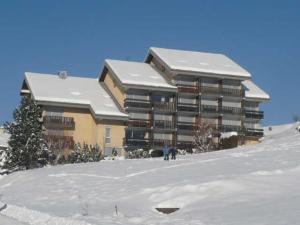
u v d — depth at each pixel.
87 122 66.38
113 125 66.00
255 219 15.30
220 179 23.59
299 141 44.56
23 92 71.88
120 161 41.34
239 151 42.69
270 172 25.81
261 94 75.50
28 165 54.41
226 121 73.06
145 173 31.56
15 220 18.23
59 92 67.00
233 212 17.06
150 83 68.44
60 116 65.44
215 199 20.22
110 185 28.55
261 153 36.88
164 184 25.62
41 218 17.45
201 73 70.81
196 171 29.69
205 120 71.12
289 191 20.25
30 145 54.56
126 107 67.38
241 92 73.38
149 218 17.12
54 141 61.56
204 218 16.56
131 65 73.88
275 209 16.47
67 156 61.12
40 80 70.00
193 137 68.88
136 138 68.25
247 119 74.56
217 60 75.88
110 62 73.25
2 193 30.98
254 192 20.67
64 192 28.20
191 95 71.31
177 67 69.88
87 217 17.78
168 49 77.44
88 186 29.34
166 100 70.44
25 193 29.36
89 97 67.94
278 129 92.75
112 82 71.62
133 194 24.25
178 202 20.89
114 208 20.80
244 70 73.50
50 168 40.53
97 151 57.50
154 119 69.31
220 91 72.25
